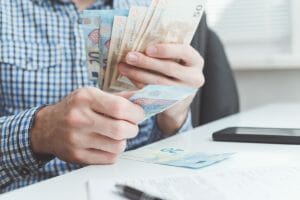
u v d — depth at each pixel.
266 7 1.87
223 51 1.46
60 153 0.74
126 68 0.81
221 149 0.79
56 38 1.10
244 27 1.92
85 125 0.69
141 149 0.82
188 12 0.79
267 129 0.87
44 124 0.77
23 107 1.06
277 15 1.87
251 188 0.53
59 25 1.10
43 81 1.07
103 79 0.84
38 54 1.08
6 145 0.81
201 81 0.87
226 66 1.45
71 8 1.13
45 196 0.56
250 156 0.72
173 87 0.67
